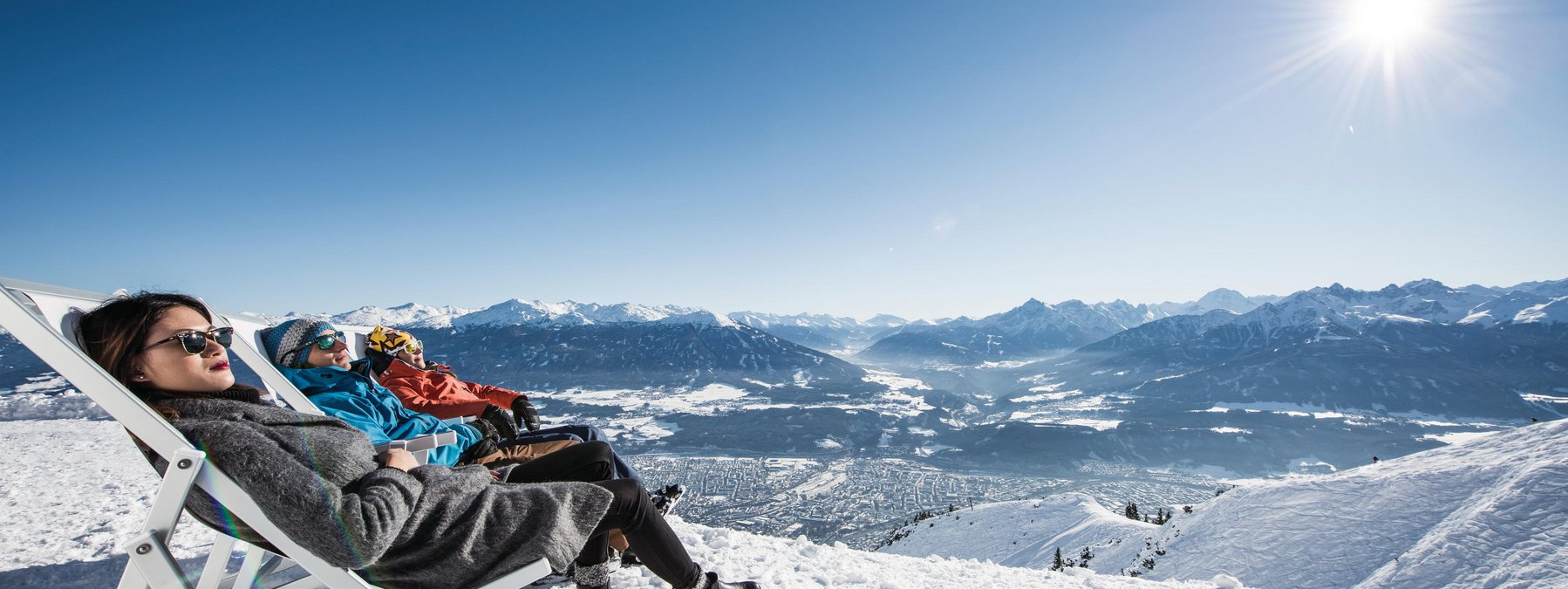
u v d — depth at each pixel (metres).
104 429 8.81
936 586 4.55
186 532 3.79
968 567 6.00
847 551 5.51
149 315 1.71
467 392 4.11
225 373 1.86
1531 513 19.23
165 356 1.71
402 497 1.62
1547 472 20.94
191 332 1.75
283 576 2.57
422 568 1.64
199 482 1.43
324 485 1.50
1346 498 28.30
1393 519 24.33
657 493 2.86
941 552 69.38
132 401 1.38
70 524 3.92
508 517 1.74
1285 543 27.03
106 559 3.31
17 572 3.01
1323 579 22.72
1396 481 27.47
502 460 2.95
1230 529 31.23
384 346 4.00
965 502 198.88
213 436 1.49
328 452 1.67
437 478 1.75
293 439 1.63
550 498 1.82
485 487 1.85
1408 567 19.73
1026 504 77.81
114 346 1.66
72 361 1.31
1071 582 6.16
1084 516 64.12
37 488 4.91
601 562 2.14
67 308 1.76
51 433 8.35
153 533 1.37
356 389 2.93
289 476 1.47
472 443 3.12
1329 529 26.30
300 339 2.90
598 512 1.90
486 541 1.70
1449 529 20.73
